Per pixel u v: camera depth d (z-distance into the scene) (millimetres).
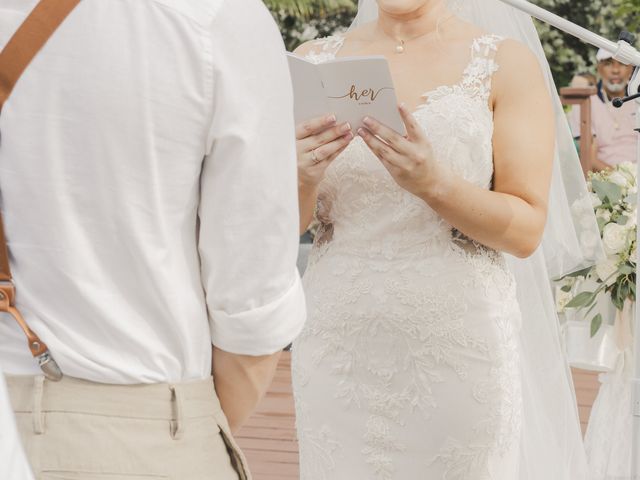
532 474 3217
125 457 1480
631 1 10875
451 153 2760
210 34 1478
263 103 1521
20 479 1188
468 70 2838
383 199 2822
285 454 5055
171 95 1467
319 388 2906
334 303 2867
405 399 2799
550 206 3240
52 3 1462
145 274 1503
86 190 1477
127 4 1464
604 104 8633
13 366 1501
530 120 2795
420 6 2900
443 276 2783
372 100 2578
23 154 1469
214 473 1585
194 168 1518
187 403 1538
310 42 3146
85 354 1483
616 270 3332
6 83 1463
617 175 3414
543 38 12328
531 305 3211
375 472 2840
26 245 1493
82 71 1453
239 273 1534
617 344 3418
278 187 1538
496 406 2777
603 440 3439
